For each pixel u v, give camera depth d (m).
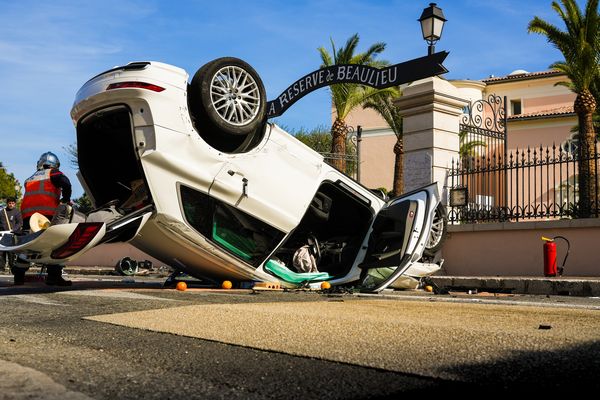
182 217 7.46
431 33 12.80
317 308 5.14
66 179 8.73
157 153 7.09
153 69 7.12
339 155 17.48
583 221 11.41
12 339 3.64
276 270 8.48
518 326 3.86
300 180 8.30
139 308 5.34
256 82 7.74
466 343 3.10
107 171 8.35
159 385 2.46
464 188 12.79
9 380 2.52
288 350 3.07
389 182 34.34
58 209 7.19
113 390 2.38
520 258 12.17
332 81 13.68
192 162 7.36
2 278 12.72
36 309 5.34
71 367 2.83
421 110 13.18
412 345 3.08
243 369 2.72
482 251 12.68
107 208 7.39
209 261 8.13
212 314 4.48
